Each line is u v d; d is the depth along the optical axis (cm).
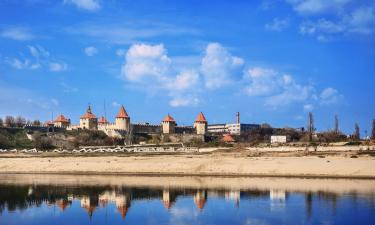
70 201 7575
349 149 13475
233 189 8638
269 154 13200
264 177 10612
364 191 8069
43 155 15850
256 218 5988
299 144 16912
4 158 15262
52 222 5953
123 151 16262
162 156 14000
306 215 6094
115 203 7338
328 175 10494
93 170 13000
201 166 12144
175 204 7162
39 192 8644
